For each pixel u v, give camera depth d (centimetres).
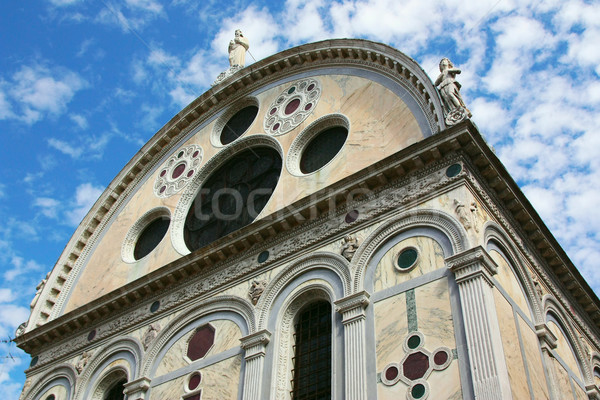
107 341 2209
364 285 1688
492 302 1483
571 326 2014
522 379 1462
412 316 1551
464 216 1614
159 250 2370
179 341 2008
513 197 1820
